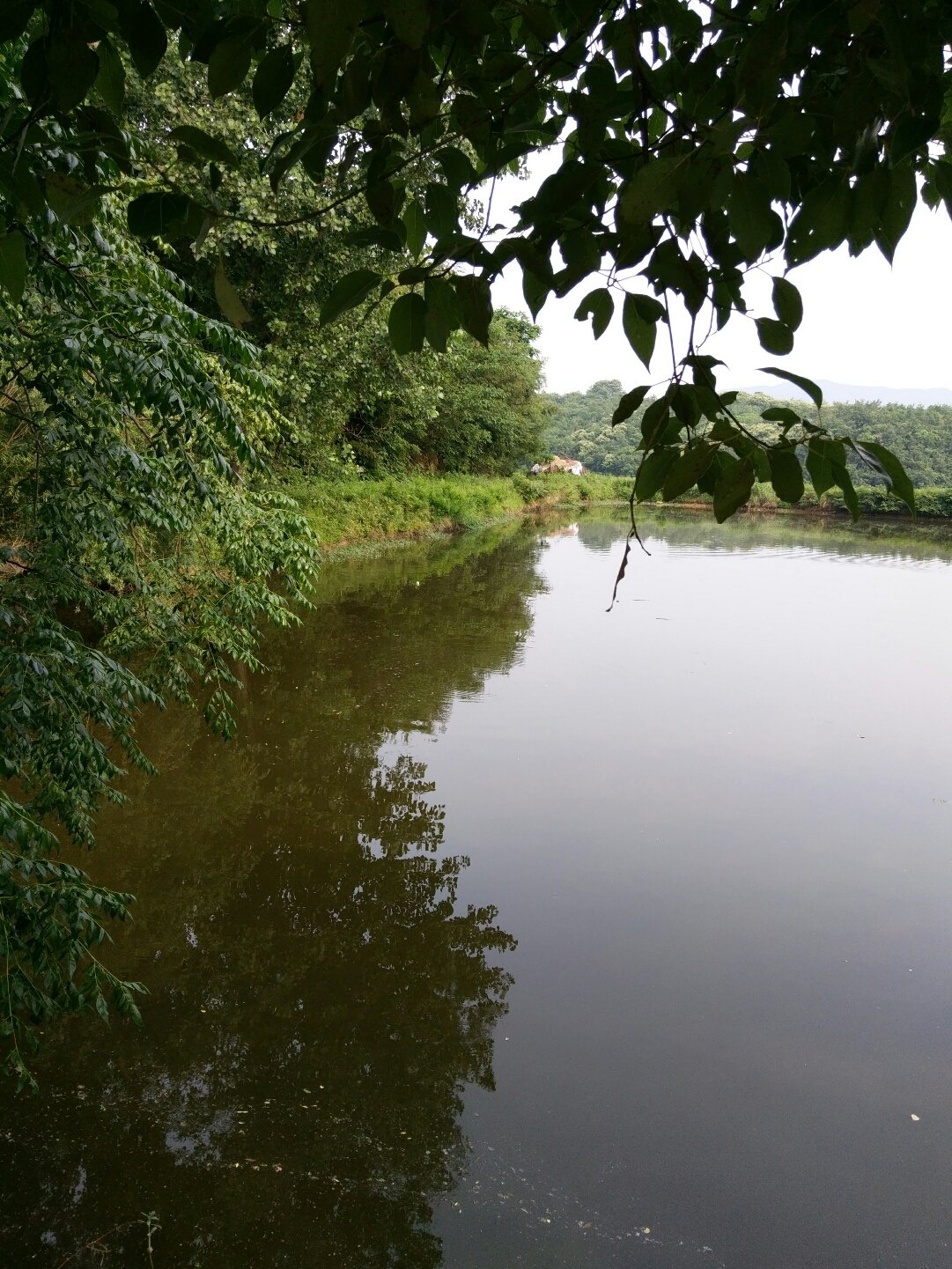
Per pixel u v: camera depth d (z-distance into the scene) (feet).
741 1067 13.02
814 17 2.66
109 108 3.49
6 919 9.93
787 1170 11.14
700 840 20.67
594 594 55.16
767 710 31.19
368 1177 10.77
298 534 17.87
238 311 3.08
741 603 53.62
